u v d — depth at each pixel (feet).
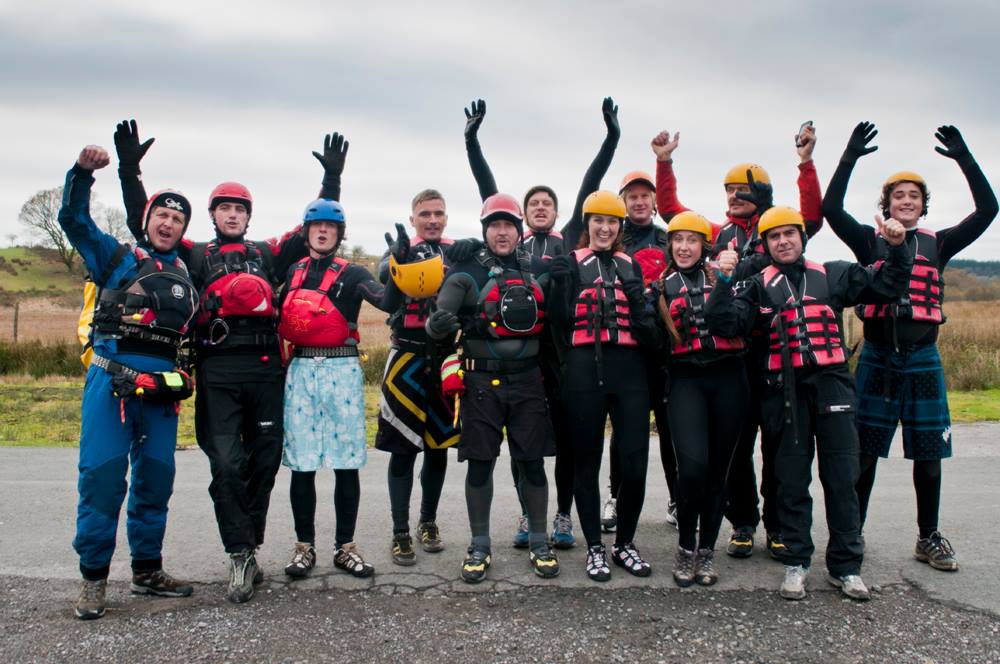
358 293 15.61
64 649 12.16
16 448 30.09
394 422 16.37
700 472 14.87
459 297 15.43
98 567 13.43
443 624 13.23
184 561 16.60
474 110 19.29
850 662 11.86
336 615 13.61
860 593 14.24
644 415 15.53
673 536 18.54
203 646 12.30
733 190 18.51
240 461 14.48
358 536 18.62
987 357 53.62
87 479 13.38
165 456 14.21
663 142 20.31
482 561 15.43
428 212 17.78
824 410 14.64
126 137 15.35
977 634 12.84
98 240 13.64
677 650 12.26
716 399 15.25
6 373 58.75
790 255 15.23
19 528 19.10
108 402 13.52
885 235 14.40
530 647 12.34
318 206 15.42
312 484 15.64
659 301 15.49
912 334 16.02
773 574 15.81
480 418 15.37
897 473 25.75
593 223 15.84
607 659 11.94
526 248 18.40
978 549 17.13
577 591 14.78
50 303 223.71
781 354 14.89
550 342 16.42
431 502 17.38
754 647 12.36
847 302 15.26
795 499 14.62
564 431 17.28
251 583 14.40
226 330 14.56
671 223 15.96
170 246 14.44
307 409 15.26
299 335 15.17
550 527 19.48
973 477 24.80
